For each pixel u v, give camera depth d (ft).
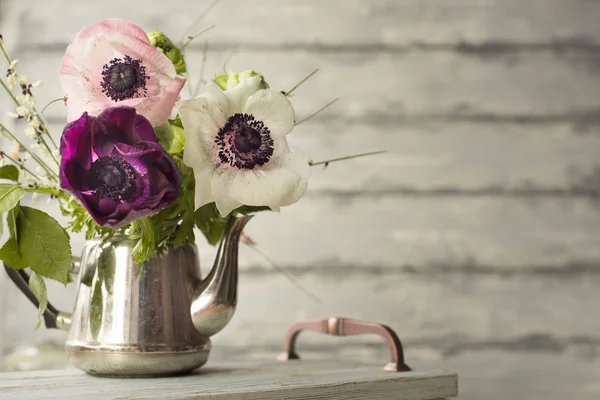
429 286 3.94
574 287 3.98
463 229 3.98
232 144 2.60
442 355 3.92
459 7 4.06
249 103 2.62
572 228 4.00
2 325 3.79
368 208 3.96
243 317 3.88
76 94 2.61
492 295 3.95
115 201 2.45
